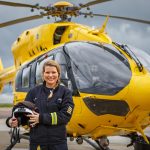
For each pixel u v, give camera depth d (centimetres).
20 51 1095
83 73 794
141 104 771
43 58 870
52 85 473
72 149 1133
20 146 1151
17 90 933
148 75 796
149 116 819
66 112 466
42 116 457
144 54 852
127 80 778
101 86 782
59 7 1088
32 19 1120
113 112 780
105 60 809
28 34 1062
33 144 469
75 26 962
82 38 906
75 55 816
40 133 463
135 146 863
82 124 790
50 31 975
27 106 455
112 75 790
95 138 830
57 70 471
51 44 967
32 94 480
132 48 856
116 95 774
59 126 467
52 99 470
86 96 775
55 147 465
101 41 862
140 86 769
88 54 818
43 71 476
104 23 905
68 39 948
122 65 802
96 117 781
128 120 802
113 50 830
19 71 954
